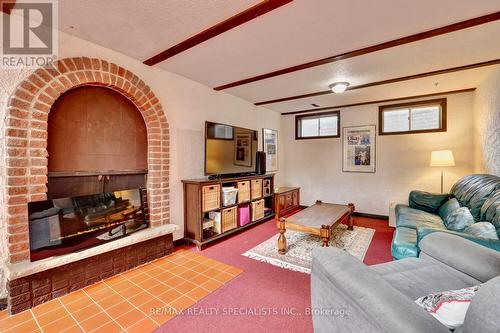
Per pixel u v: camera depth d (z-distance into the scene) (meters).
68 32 2.05
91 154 2.26
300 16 1.81
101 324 1.61
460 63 2.69
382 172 4.46
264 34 2.09
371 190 4.58
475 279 1.33
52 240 1.92
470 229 1.93
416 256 1.88
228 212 3.34
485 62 2.65
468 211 2.31
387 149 4.41
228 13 1.80
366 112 4.61
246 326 1.59
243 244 3.09
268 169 5.12
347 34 2.08
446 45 2.26
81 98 2.19
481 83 3.33
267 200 4.56
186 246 3.04
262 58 2.59
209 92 3.58
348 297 0.98
